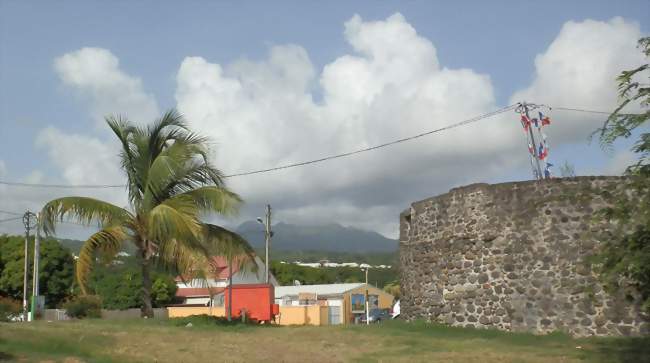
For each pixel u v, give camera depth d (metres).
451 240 21.45
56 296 50.66
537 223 19.70
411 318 23.17
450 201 21.73
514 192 20.27
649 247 7.74
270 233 41.81
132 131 20.69
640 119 7.65
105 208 19.62
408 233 24.48
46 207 19.16
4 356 11.92
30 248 50.12
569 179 19.58
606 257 8.09
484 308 20.22
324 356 13.84
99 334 15.63
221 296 50.19
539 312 19.22
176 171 19.94
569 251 19.09
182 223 18.95
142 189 20.70
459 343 16.53
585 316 18.56
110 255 19.75
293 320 43.34
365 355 14.16
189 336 16.58
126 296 50.62
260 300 31.83
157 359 12.67
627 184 8.24
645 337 17.38
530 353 14.56
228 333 17.83
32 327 16.27
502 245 20.16
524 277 19.64
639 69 7.83
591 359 13.47
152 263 20.73
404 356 14.03
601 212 8.38
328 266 121.81
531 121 24.27
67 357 12.44
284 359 13.23
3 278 49.41
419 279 22.77
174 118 20.78
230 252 20.84
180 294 57.03
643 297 8.32
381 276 106.25
